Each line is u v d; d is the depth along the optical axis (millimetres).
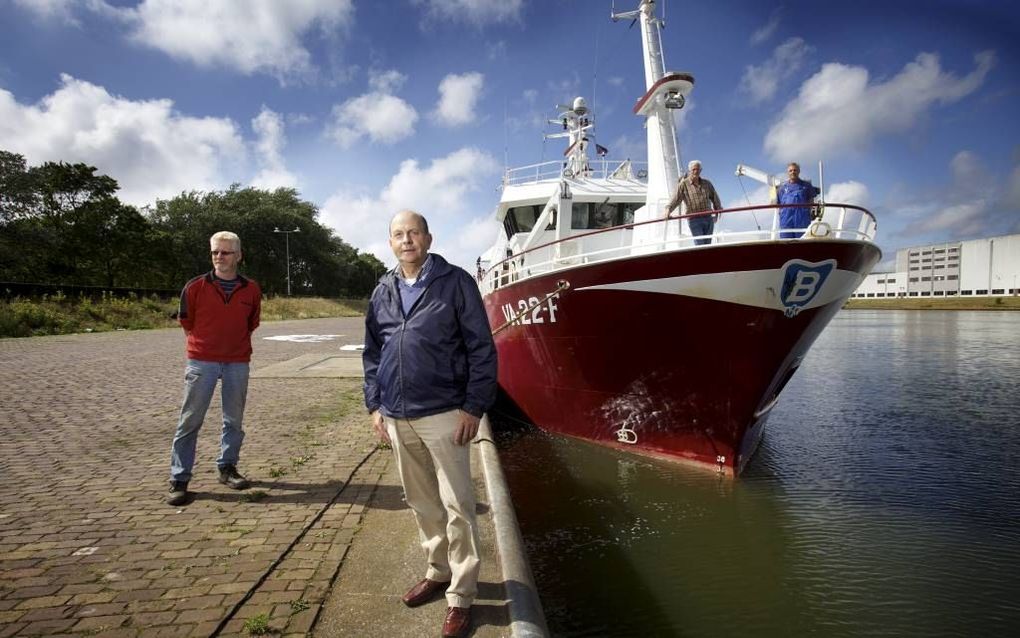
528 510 5617
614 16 8680
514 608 2426
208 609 2395
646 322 6285
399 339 2281
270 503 3672
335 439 5391
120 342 15789
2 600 2449
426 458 2422
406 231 2305
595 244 9109
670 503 5789
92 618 2322
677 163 8133
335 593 2543
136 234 37656
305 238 62312
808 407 10930
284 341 17766
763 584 4227
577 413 7719
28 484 4004
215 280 3738
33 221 32594
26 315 18625
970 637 3582
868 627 3725
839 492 6148
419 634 2252
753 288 5637
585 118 12133
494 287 9578
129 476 4211
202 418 3729
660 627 3715
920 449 7883
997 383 13500
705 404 6445
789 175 6215
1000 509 5680
